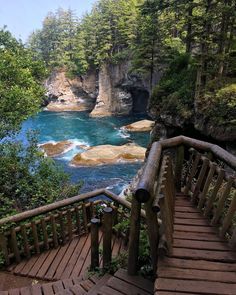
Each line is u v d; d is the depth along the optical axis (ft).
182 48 106.11
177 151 19.66
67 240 23.38
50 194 35.70
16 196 35.88
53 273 19.53
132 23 146.61
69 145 107.76
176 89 71.51
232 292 11.32
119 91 166.30
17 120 39.06
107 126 142.10
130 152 93.45
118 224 22.06
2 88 38.65
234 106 51.98
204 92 59.57
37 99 43.96
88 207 24.50
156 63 108.27
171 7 84.84
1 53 44.11
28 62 48.83
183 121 63.00
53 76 194.18
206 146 18.13
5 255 20.01
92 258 17.79
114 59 160.76
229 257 13.42
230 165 15.42
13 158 37.88
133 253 13.94
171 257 13.32
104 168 84.17
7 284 18.78
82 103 194.08
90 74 183.93
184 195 19.88
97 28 173.06
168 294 11.17
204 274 12.29
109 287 13.50
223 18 59.77
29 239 22.58
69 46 210.38
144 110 172.04
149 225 12.58
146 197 10.96
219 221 16.03
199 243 14.49
